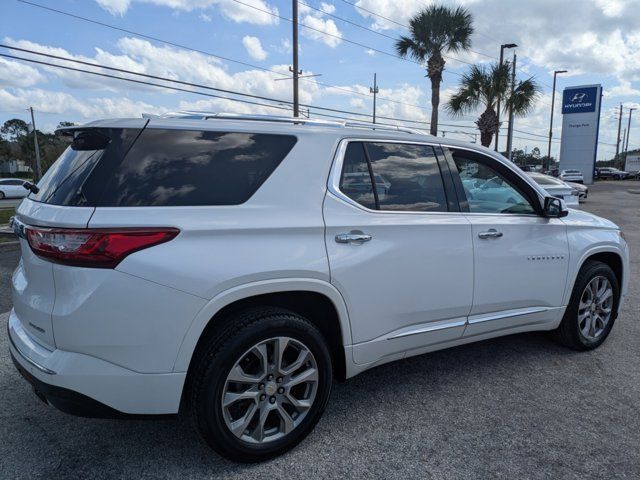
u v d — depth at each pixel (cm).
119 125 247
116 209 229
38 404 329
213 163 258
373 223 296
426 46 2458
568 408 329
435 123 2530
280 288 259
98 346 227
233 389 257
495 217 360
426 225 317
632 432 301
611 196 2898
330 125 307
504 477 257
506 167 380
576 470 263
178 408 243
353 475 258
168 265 231
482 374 382
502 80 2427
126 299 226
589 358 415
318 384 279
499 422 311
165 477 254
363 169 304
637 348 438
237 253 247
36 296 241
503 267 357
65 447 280
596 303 431
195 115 286
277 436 270
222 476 256
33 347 243
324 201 282
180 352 237
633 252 919
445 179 342
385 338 307
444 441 289
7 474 255
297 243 266
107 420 310
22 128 9262
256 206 260
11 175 7988
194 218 242
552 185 1391
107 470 259
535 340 457
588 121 5034
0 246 959
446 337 339
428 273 317
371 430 300
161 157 247
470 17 2403
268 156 273
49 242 227
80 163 246
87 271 224
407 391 353
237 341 247
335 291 278
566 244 399
